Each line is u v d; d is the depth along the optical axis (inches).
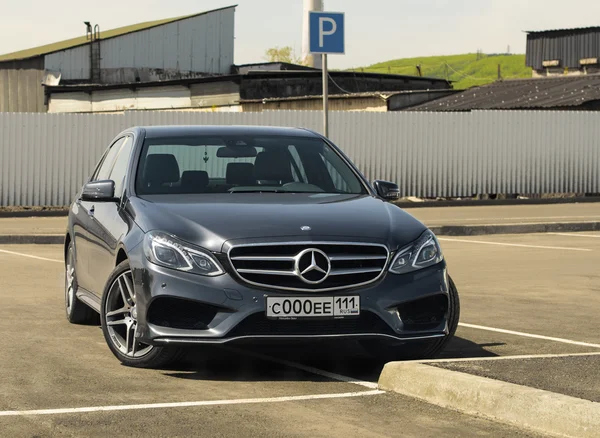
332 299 255.9
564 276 512.7
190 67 2309.3
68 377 260.1
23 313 378.6
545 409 209.5
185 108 1715.1
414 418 218.5
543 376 235.8
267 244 255.9
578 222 829.2
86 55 2154.3
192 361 284.5
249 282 254.5
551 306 407.5
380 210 285.3
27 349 301.6
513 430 208.8
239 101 1612.9
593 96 1321.4
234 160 315.0
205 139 322.7
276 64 2207.2
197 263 256.4
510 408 216.2
